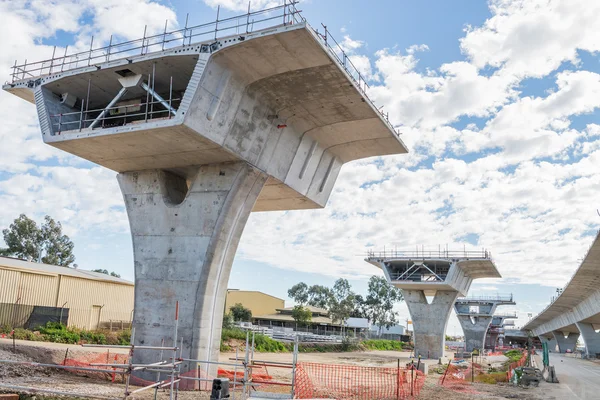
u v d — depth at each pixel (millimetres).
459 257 61781
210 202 24281
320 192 32188
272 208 34312
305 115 25938
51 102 24781
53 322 37000
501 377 36156
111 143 22734
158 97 22188
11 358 22234
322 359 53719
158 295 24234
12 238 73500
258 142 24594
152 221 25359
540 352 103875
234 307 91500
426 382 32375
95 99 26062
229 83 21578
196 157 24016
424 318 66875
